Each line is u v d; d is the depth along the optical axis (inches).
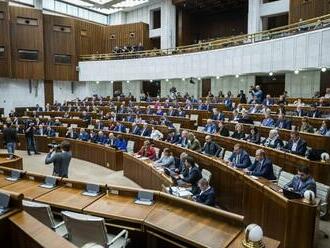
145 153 390.9
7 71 850.8
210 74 750.5
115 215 177.3
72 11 1055.0
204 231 156.3
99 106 764.0
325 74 626.5
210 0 964.6
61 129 593.9
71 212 173.9
